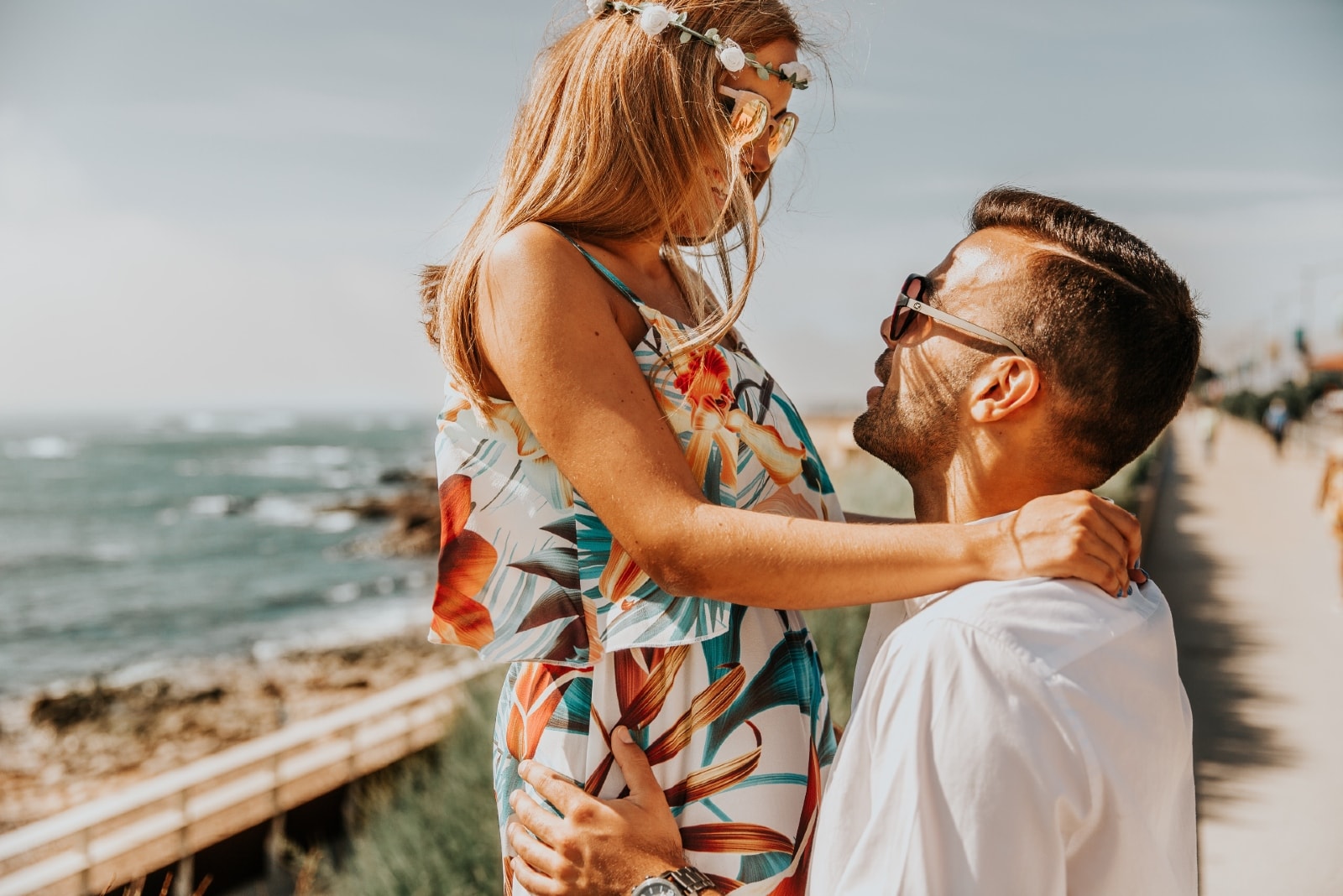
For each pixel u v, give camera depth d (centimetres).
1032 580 117
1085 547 116
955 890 109
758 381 147
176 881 558
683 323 143
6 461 9019
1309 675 719
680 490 120
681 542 117
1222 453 3797
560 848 126
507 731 142
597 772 131
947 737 112
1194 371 130
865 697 126
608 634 131
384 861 442
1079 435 126
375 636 2262
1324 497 1101
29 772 1363
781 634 141
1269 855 434
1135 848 113
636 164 132
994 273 131
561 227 137
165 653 2178
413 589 3005
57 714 1611
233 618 2588
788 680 139
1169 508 1877
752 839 130
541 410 123
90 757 1434
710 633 130
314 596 2914
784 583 115
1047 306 125
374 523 4791
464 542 135
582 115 133
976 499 132
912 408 136
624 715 132
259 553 3850
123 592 3016
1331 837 450
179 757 1434
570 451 123
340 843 624
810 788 139
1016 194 140
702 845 130
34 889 514
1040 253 129
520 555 134
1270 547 1373
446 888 411
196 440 12988
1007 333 127
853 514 181
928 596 135
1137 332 123
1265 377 7112
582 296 127
